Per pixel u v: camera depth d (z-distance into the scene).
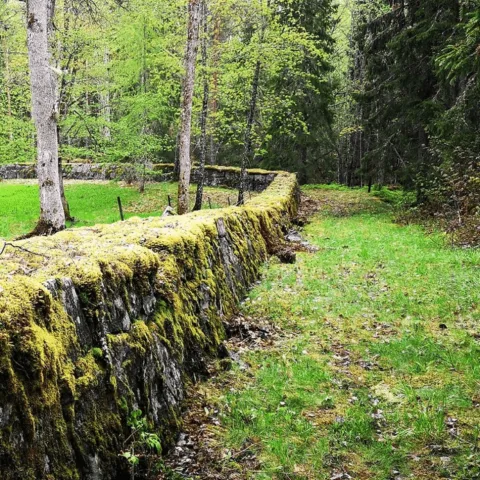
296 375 5.14
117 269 3.65
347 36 28.81
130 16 17.36
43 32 9.69
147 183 24.59
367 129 17.81
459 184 11.66
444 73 13.31
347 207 18.92
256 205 11.95
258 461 3.78
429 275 8.51
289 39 13.91
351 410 4.48
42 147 10.13
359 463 3.80
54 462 2.54
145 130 21.16
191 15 13.12
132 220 6.07
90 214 17.89
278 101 18.28
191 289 5.23
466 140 12.05
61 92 15.36
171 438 3.86
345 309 7.13
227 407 4.45
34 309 2.60
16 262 3.35
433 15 14.49
